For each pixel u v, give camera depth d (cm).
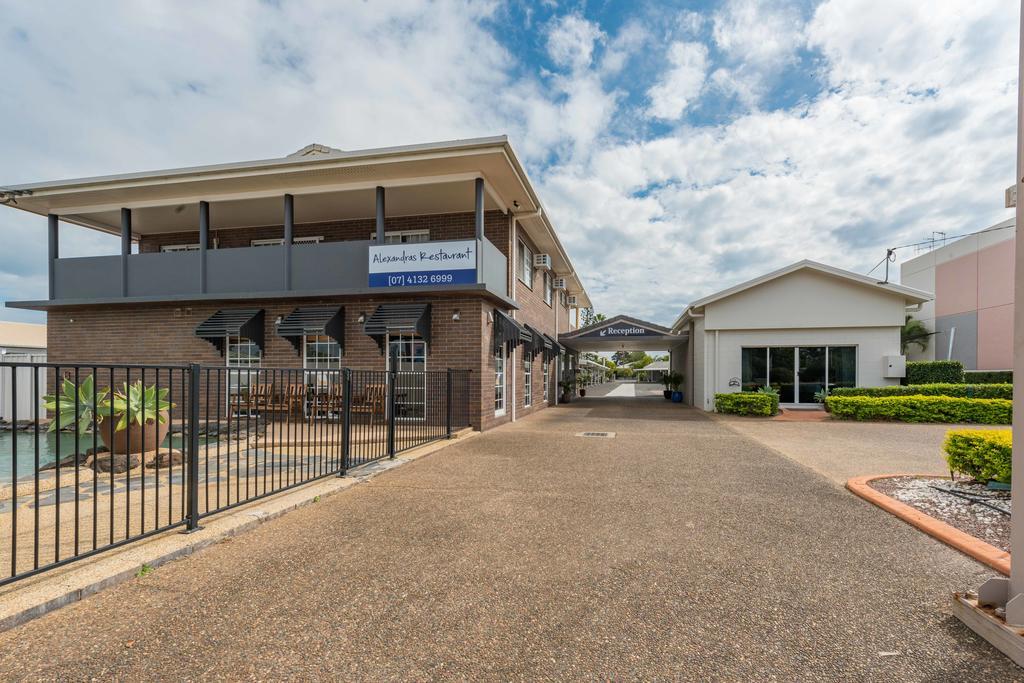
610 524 470
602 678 238
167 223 1480
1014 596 263
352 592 327
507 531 450
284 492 565
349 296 1175
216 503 489
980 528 438
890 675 242
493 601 316
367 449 841
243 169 1133
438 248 1105
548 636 275
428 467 727
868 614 301
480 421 1120
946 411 1330
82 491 578
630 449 890
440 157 1038
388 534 440
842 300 1642
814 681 237
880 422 1359
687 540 428
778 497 566
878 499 533
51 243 1334
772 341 1697
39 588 308
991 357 2495
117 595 320
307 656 254
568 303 2806
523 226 1567
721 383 1731
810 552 400
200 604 309
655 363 7894
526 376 1642
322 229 1461
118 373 1300
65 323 1340
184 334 1275
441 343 1139
